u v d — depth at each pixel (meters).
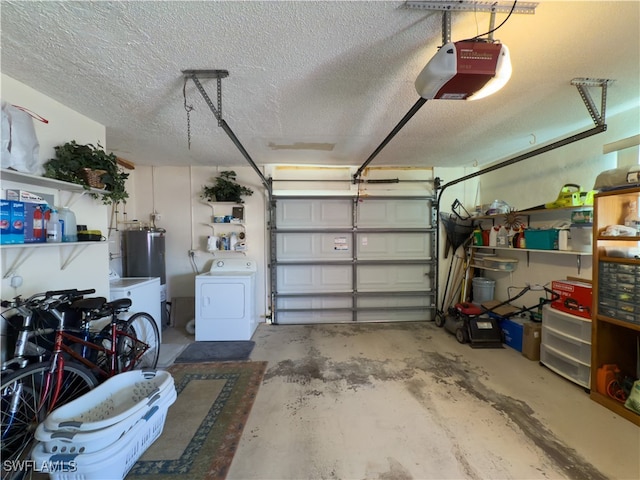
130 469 1.54
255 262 4.08
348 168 4.29
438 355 3.03
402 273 4.39
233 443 1.75
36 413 1.61
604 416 1.98
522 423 1.91
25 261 1.88
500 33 1.42
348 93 1.99
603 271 2.13
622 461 1.59
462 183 4.39
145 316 2.73
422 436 1.80
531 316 3.19
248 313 3.53
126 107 2.17
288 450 1.70
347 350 3.19
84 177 2.10
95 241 2.12
